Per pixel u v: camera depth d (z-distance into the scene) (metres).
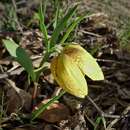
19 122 0.22
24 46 0.28
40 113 0.23
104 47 0.28
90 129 0.23
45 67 0.23
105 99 0.24
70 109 0.24
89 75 0.19
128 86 0.25
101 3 0.34
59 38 0.26
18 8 0.34
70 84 0.19
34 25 0.31
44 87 0.25
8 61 0.26
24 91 0.24
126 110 0.23
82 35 0.29
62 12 0.28
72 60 0.19
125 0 0.35
